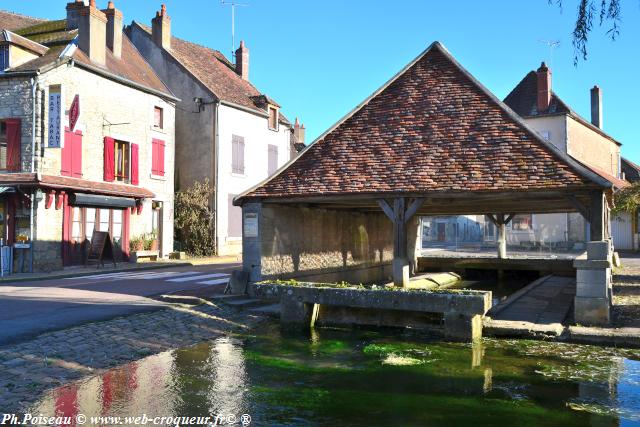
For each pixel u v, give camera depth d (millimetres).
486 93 10500
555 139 28203
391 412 5336
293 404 5543
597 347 7762
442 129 10461
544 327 8328
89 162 17484
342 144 11211
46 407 5230
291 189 10969
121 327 8250
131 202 18672
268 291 9602
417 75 11383
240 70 28203
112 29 20266
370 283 16641
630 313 9516
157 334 8250
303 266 13016
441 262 19922
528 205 13180
